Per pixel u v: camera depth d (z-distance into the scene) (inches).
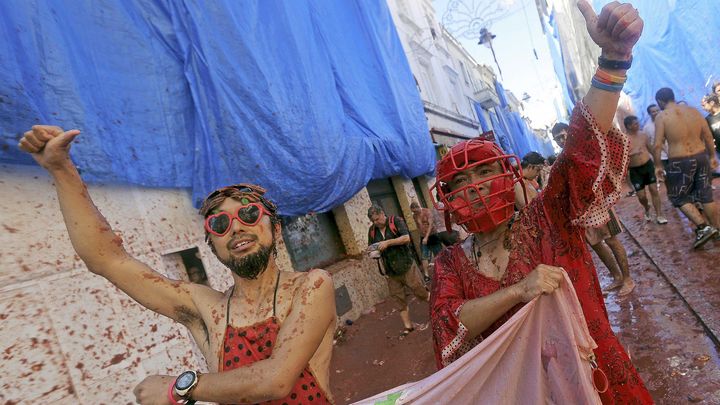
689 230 205.8
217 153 149.9
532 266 53.7
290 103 173.6
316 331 53.6
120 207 126.3
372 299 262.1
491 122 826.8
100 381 104.4
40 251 101.4
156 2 144.6
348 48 280.2
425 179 432.1
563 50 358.9
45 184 106.3
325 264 253.6
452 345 54.2
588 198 49.8
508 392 48.6
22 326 94.2
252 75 157.2
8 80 92.8
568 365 47.4
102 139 116.0
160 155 136.4
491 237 57.9
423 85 487.2
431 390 49.9
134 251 127.2
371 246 187.6
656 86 319.6
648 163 241.0
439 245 252.1
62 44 109.3
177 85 145.6
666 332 119.1
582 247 53.4
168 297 62.3
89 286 108.3
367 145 245.8
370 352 188.4
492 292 55.2
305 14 215.9
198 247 148.6
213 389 49.8
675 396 92.4
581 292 51.6
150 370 116.3
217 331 57.7
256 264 56.2
